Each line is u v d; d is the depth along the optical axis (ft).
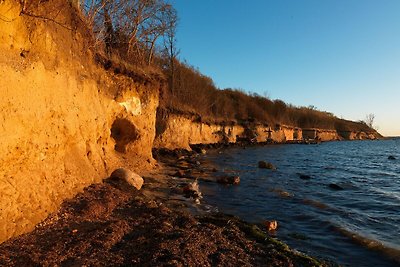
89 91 41.22
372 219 38.70
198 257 21.43
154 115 69.26
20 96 23.38
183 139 117.80
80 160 35.37
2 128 21.15
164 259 20.34
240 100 227.61
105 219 27.63
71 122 33.58
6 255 18.93
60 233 23.21
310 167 94.99
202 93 158.71
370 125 507.71
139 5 73.10
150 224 27.27
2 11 22.39
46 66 28.50
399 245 29.55
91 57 44.62
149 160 62.90
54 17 31.35
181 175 58.54
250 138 189.88
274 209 40.86
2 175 21.26
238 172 72.02
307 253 26.94
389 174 85.76
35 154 25.62
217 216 34.01
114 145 55.98
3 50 22.49
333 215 39.34
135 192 38.63
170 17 88.48
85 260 19.48
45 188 26.35
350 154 162.50
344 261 25.66
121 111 55.47
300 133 288.10
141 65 70.44
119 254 20.90
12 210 21.52
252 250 24.49
